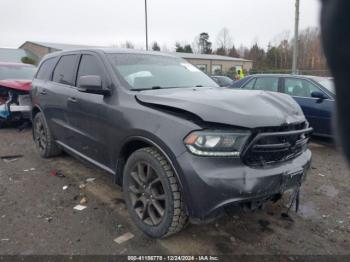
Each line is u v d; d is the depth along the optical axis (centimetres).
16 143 655
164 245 288
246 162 256
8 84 734
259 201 267
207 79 429
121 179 345
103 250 280
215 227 320
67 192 401
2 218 333
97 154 371
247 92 326
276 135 264
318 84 677
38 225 320
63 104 432
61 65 480
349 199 394
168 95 300
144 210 300
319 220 338
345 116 97
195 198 250
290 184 280
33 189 410
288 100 329
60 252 276
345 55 88
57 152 531
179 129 261
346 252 282
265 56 6062
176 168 259
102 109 345
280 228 321
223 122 251
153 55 423
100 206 363
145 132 283
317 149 643
